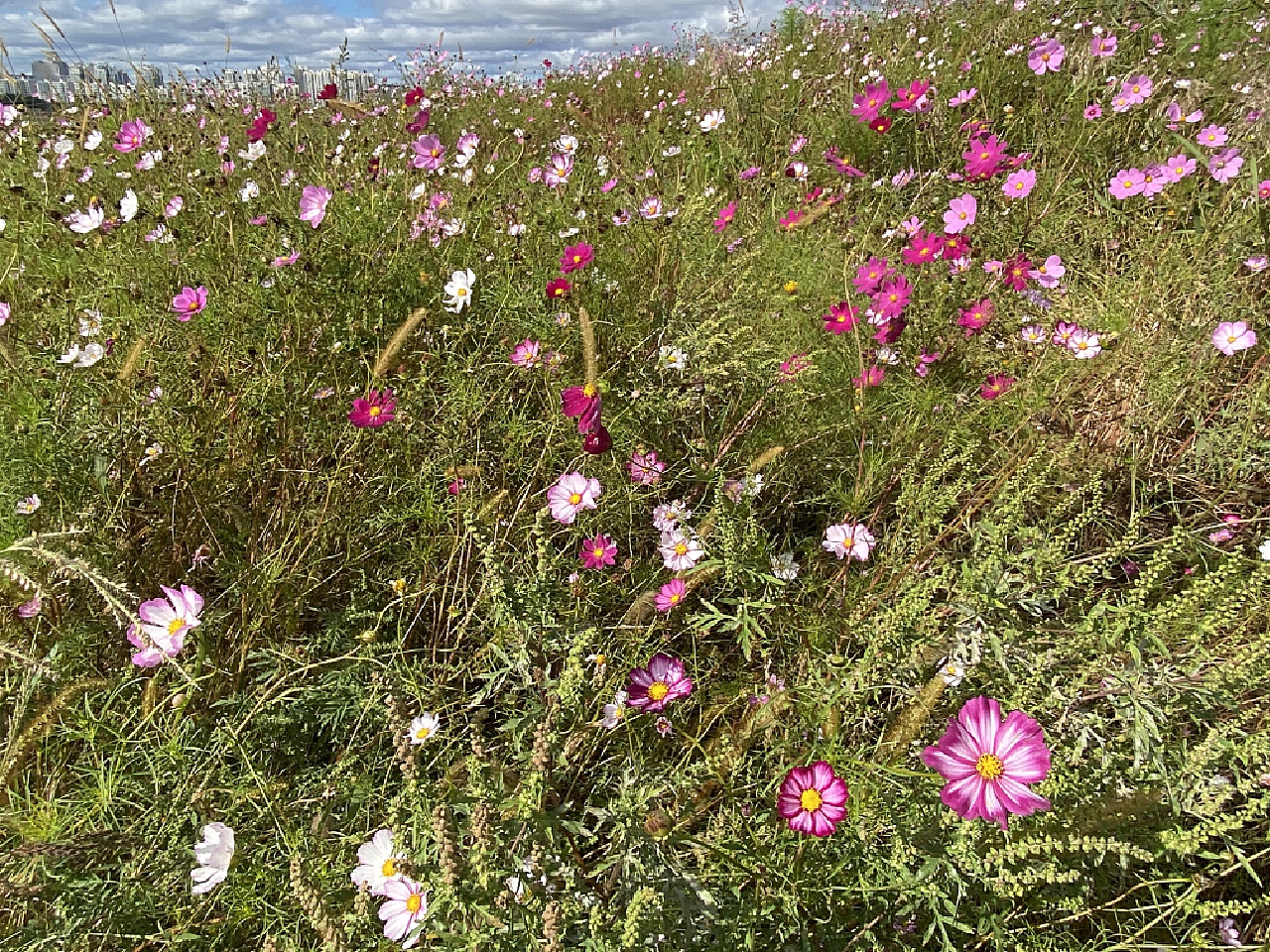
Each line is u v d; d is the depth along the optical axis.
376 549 1.34
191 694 1.04
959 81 2.77
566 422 1.43
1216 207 1.94
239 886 0.90
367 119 2.74
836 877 0.87
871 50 3.36
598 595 1.25
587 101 4.06
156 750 0.97
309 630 1.28
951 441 1.32
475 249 1.83
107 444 1.29
